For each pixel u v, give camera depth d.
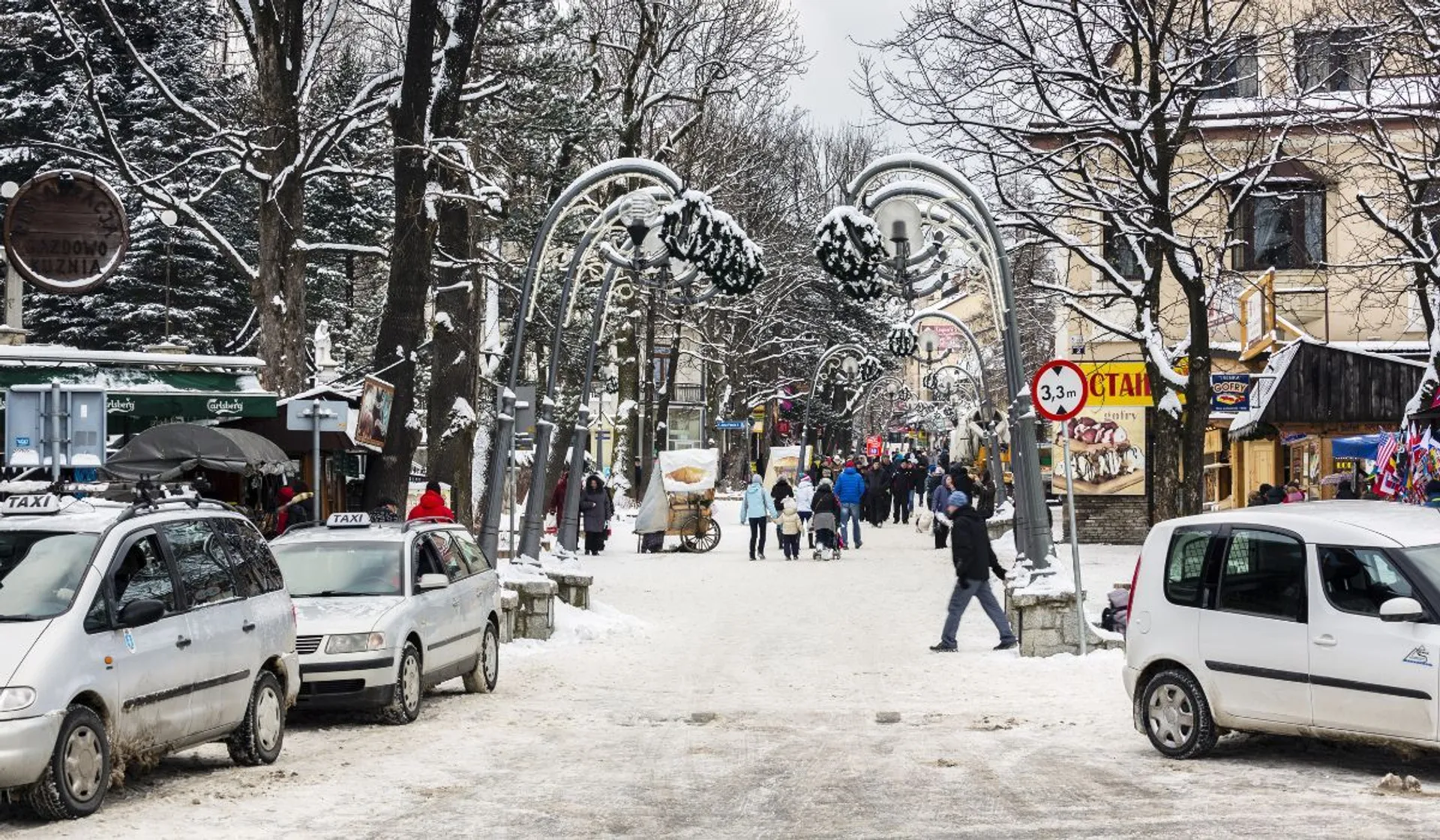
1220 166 28.89
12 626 9.34
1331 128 26.95
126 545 10.29
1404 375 27.89
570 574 23.98
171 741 10.30
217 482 26.42
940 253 22.08
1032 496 20.73
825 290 73.12
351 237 50.09
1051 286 26.44
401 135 23.00
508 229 36.69
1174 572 11.53
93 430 15.28
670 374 59.16
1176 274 23.84
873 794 9.89
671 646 21.17
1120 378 37.88
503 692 16.80
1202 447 24.00
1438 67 23.36
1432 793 9.53
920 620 24.16
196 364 24.00
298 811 9.47
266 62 25.69
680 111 49.09
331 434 26.16
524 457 49.69
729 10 43.12
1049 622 19.02
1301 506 11.60
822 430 81.75
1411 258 23.30
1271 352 31.48
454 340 26.77
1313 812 8.91
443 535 16.58
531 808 9.52
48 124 40.72
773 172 58.41
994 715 14.38
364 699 13.84
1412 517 10.91
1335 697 10.38
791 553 40.09
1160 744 11.43
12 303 24.72
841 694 16.31
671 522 42.50
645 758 11.83
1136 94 24.94
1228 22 24.70
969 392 88.44
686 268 22.95
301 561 15.17
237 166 24.80
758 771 11.05
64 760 9.10
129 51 24.36
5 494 11.16
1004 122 25.05
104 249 24.41
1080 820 8.80
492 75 27.30
